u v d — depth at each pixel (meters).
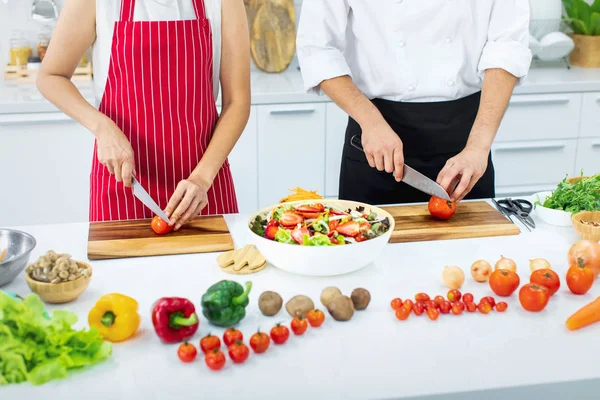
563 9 3.56
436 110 1.94
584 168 3.13
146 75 1.76
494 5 1.87
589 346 1.16
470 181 1.69
